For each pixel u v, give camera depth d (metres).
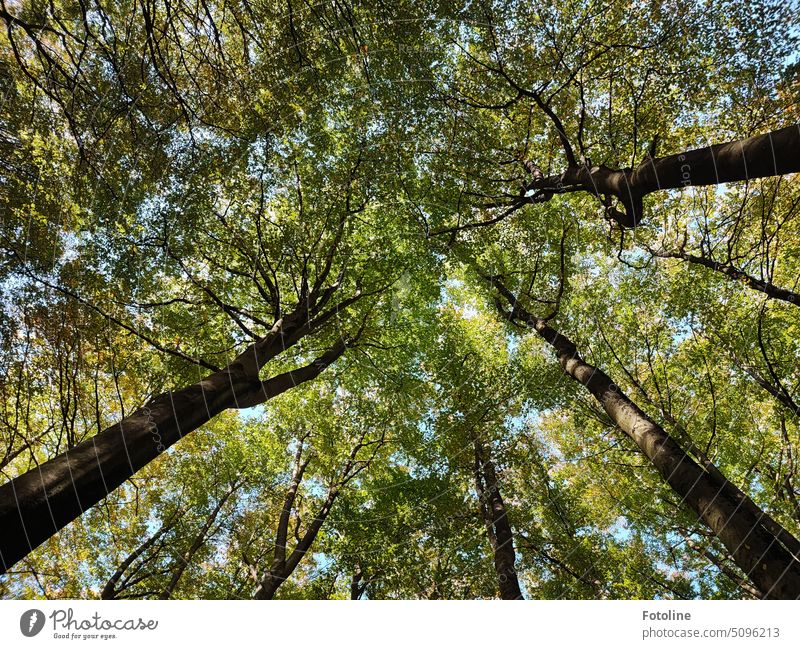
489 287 11.94
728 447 10.42
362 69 7.74
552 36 8.07
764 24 7.14
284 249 8.95
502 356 13.41
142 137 7.00
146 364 8.56
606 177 6.44
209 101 7.15
